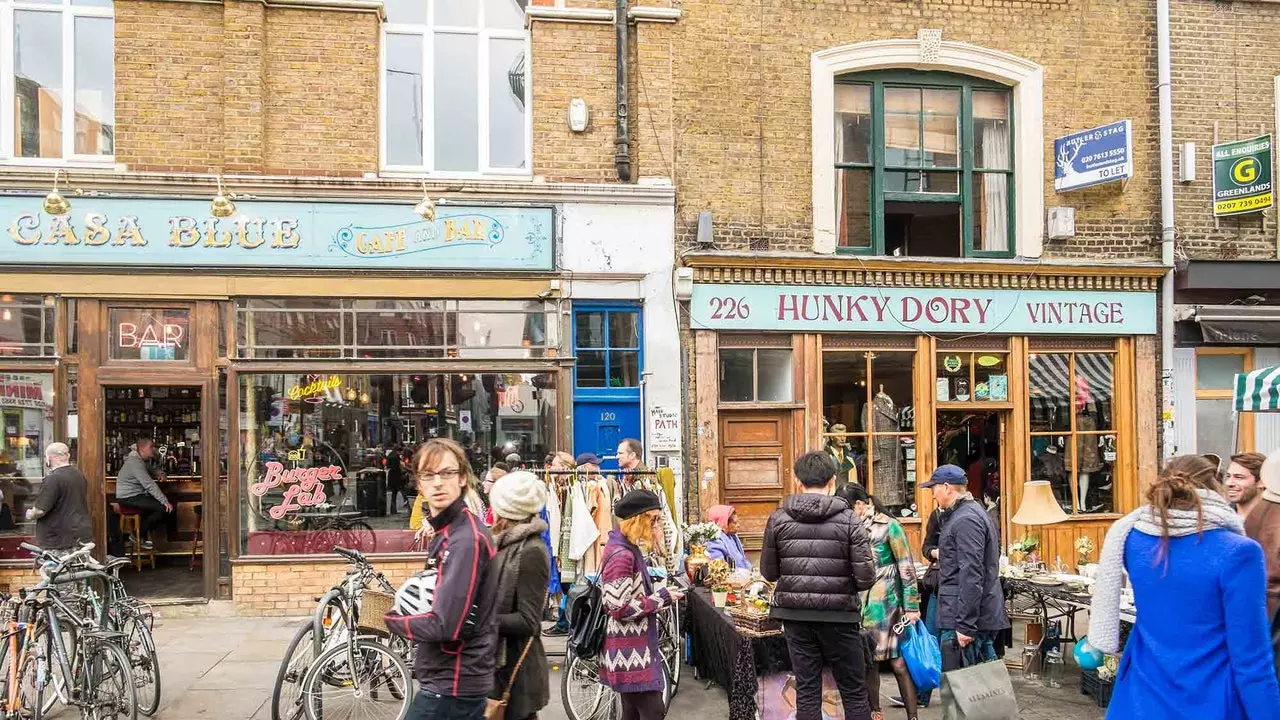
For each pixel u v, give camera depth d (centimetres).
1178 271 1065
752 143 1012
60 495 817
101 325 905
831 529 505
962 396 1053
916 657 588
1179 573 353
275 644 805
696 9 1005
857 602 505
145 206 905
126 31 919
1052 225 1049
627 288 980
